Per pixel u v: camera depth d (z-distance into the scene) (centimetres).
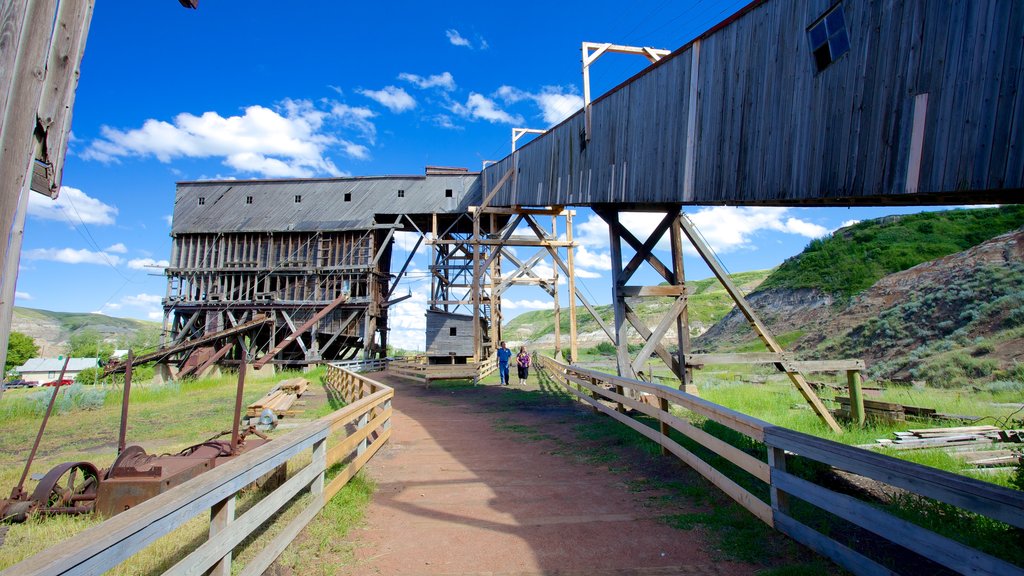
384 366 3741
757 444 741
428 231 3838
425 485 646
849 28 590
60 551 186
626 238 1190
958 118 464
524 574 388
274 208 3853
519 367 2264
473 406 1491
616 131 1132
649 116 1011
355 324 3694
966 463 702
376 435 945
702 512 505
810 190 632
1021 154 413
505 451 852
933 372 2161
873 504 514
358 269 3634
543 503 562
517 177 1948
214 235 3862
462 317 2792
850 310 3650
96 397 1698
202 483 285
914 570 360
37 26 224
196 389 2205
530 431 1030
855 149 572
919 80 504
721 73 822
